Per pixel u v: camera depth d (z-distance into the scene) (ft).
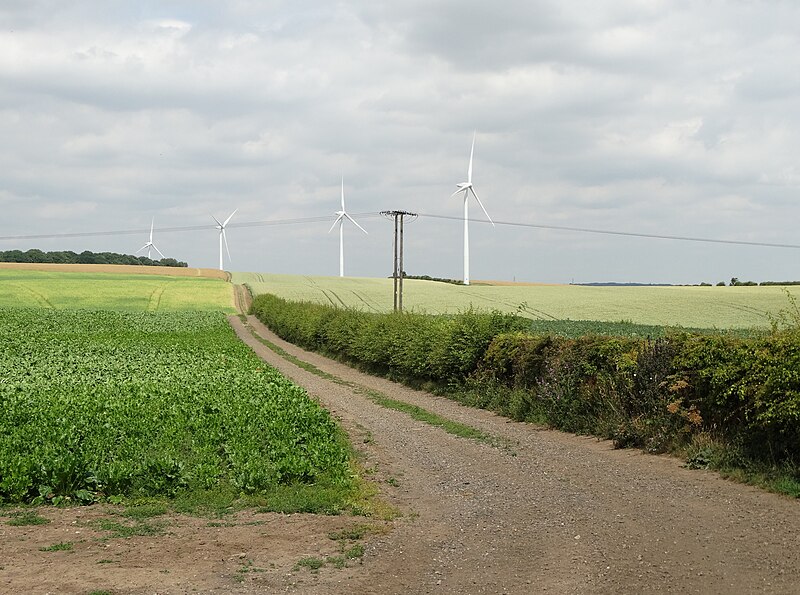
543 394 76.18
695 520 37.17
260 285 393.29
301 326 208.95
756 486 44.62
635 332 185.37
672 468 51.21
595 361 70.18
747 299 270.26
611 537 34.63
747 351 49.32
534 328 197.06
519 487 47.29
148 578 29.66
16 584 28.55
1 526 38.01
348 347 161.07
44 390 84.53
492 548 33.76
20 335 192.65
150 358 139.33
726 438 51.75
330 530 37.42
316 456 51.29
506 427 74.90
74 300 319.06
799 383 43.93
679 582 28.07
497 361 92.84
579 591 27.53
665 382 58.34
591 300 284.82
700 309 246.47
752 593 26.71
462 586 28.55
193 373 110.63
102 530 37.37
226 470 49.55
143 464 47.09
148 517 40.24
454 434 70.38
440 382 109.70
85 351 152.76
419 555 32.96
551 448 61.72
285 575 30.19
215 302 333.42
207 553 33.32
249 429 60.44
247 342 229.25
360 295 338.75
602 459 55.88
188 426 62.85
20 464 44.27
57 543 34.96
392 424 77.41
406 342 118.62
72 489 44.32
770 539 33.42
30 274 398.01
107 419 63.41
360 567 31.32
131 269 441.68
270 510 41.63
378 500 44.21
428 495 46.19
